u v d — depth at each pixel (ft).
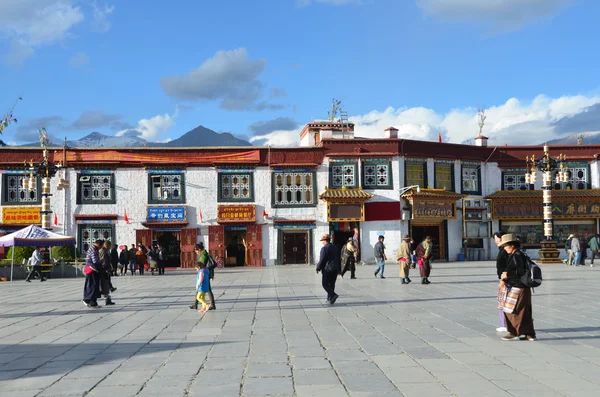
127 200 127.65
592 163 140.05
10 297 67.46
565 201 135.95
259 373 26.66
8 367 29.40
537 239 137.90
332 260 54.24
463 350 31.07
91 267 55.47
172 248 131.54
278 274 101.19
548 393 22.56
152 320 45.65
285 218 129.39
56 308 55.36
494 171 140.77
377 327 39.55
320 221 129.59
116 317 47.96
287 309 50.83
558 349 30.89
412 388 23.57
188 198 128.77
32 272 98.07
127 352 32.58
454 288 67.10
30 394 23.97
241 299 60.08
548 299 53.52
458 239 135.44
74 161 127.13
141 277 103.04
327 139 130.21
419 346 32.40
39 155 127.75
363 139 130.62
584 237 137.90
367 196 126.72
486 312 45.98
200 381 25.40
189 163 128.77
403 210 129.18
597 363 27.55
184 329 40.60
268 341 35.01
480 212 136.98
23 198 126.93
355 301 55.67
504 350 30.89
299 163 129.59
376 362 28.55
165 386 24.71
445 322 41.06
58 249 112.37
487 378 24.99
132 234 127.24
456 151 137.39
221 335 37.65
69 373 27.66
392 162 130.72
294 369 27.37
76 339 37.47
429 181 133.28
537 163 122.52
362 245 128.57
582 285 67.56
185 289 74.59
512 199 135.74
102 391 24.16
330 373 26.43
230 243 133.90
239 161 129.39
